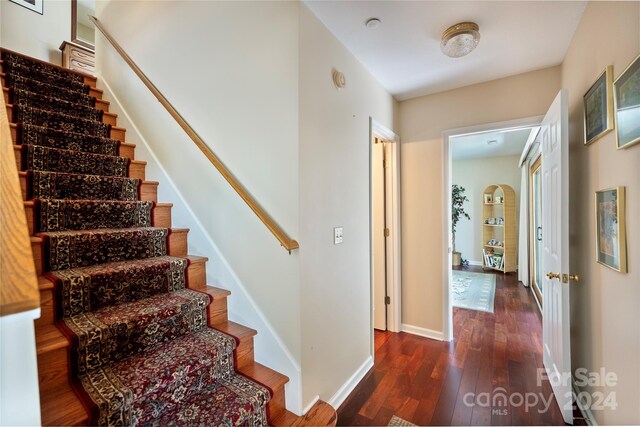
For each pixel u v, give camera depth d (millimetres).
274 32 1633
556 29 1861
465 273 5711
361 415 1763
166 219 2225
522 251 4875
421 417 1737
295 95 1551
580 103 1825
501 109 2533
